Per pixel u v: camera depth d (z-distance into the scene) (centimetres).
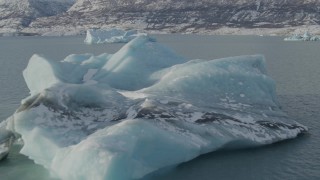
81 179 2173
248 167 2502
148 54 3850
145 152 2417
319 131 3097
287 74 5981
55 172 2333
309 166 2498
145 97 3017
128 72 3581
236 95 3184
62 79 3381
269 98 3281
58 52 11031
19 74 6394
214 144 2670
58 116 2678
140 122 2445
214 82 3216
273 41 15212
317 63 7481
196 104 2983
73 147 2336
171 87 3166
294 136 2959
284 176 2378
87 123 2711
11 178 2395
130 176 2275
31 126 2564
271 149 2762
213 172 2441
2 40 19925
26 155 2614
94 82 3472
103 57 4097
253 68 3475
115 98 2983
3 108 3959
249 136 2778
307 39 15438
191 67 3338
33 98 2800
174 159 2505
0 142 2702
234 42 14688
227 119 2873
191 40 16338
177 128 2642
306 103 3988
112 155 2156
